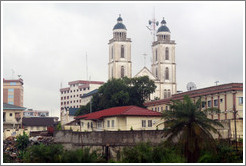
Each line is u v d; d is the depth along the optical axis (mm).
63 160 53438
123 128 77875
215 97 95875
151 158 53688
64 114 177500
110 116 80375
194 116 53406
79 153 53781
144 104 132500
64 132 71438
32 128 147375
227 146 57438
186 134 52406
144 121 78125
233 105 89938
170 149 54500
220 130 64688
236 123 65688
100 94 131500
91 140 67312
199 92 101250
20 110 131125
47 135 91688
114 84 127688
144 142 58781
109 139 65125
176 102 54844
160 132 61438
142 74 196750
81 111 132750
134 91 128875
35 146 57500
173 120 53938
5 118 129500
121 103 124188
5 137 100438
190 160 52188
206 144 52469
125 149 57031
